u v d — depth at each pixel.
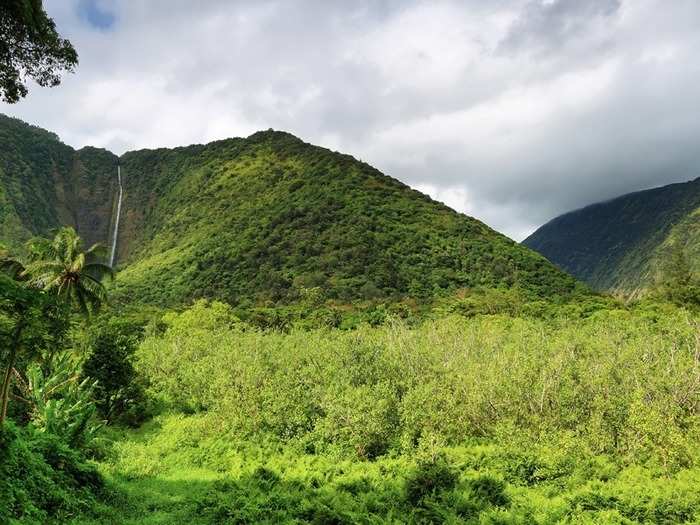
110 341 29.89
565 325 56.34
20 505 11.95
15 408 22.02
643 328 44.88
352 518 15.37
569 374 27.27
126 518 14.83
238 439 24.75
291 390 27.58
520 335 42.88
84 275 38.19
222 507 15.86
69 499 14.02
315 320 72.56
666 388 24.62
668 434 20.58
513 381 25.89
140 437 27.22
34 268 37.06
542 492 18.17
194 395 32.62
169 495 17.78
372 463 21.52
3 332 14.51
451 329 48.91
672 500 16.22
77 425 19.56
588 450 20.97
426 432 23.38
